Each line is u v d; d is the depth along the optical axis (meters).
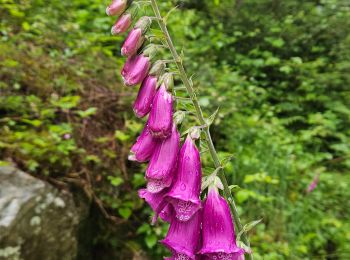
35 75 0.46
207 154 0.48
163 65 0.18
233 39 0.81
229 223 0.18
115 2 0.18
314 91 0.75
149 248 0.43
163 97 0.17
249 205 0.49
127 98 0.49
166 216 0.19
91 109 0.42
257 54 0.80
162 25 0.18
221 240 0.17
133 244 0.43
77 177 0.40
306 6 0.89
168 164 0.17
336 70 0.76
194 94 0.18
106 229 0.42
